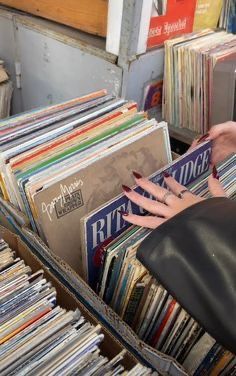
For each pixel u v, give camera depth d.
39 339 0.57
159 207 0.70
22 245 0.78
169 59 1.23
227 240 0.49
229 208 0.55
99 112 0.96
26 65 1.47
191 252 0.51
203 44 1.24
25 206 0.80
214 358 0.72
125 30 1.07
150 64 1.21
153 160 0.95
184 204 0.68
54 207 0.77
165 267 0.52
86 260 0.81
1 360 0.54
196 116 1.30
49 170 0.79
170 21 1.20
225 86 1.13
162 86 1.32
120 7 1.05
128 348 0.68
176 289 0.51
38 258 0.77
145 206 0.71
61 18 1.28
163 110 1.36
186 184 0.97
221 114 1.19
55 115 0.94
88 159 0.83
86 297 0.72
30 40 1.38
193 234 0.52
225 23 1.41
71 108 0.97
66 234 0.82
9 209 0.86
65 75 1.33
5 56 1.53
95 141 0.88
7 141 0.84
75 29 1.31
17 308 0.61
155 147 0.95
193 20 1.29
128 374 0.55
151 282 0.68
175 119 1.36
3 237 0.82
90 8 1.17
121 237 0.74
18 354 0.55
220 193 0.72
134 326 0.79
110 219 0.79
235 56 1.19
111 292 0.78
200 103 1.26
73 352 0.56
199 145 0.96
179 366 0.65
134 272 0.69
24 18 1.36
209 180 0.76
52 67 1.36
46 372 0.53
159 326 0.74
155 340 0.77
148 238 0.55
